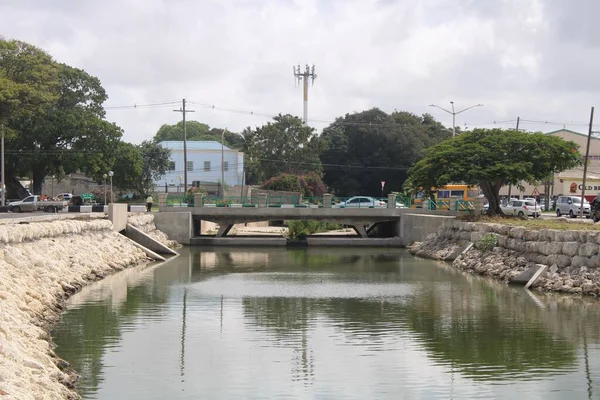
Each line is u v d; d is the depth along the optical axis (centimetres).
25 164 7206
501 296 3058
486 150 5000
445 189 7350
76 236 3909
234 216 6009
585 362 1966
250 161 10075
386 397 1666
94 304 2830
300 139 9819
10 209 6150
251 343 2167
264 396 1664
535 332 2333
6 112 5291
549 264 3303
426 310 2734
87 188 10588
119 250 4409
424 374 1847
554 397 1669
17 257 2762
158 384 1738
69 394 1530
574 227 3519
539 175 4994
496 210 5231
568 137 9875
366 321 2517
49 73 5675
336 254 5231
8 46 5466
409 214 5862
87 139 7456
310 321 2514
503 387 1744
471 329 2377
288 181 8519
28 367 1491
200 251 5453
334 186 10119
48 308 2534
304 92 10019
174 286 3388
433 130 11338
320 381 1780
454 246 4694
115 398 1630
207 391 1694
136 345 2123
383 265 4419
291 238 6450
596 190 8506
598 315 2603
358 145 10250
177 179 10169
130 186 9231
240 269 4188
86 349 2064
